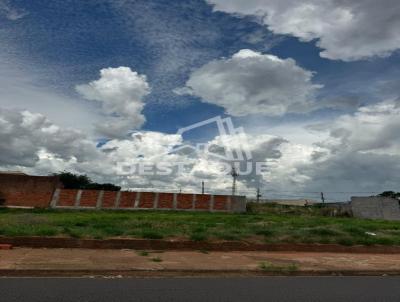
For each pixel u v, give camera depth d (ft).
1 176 166.50
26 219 72.90
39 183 167.43
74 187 217.77
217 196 176.55
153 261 40.88
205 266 39.68
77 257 41.11
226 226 70.44
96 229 55.52
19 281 31.40
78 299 26.53
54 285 30.35
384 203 174.29
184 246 50.21
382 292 32.81
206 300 27.66
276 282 35.37
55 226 58.18
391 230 79.25
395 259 51.31
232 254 48.91
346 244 57.21
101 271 35.68
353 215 178.09
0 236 46.16
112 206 165.99
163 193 172.96
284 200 231.91
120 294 28.30
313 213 181.68
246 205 185.57
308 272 40.65
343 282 36.81
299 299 29.09
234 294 29.84
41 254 41.83
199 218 113.80
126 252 45.98
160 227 63.16
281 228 66.74
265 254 50.19
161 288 30.81
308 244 54.60
